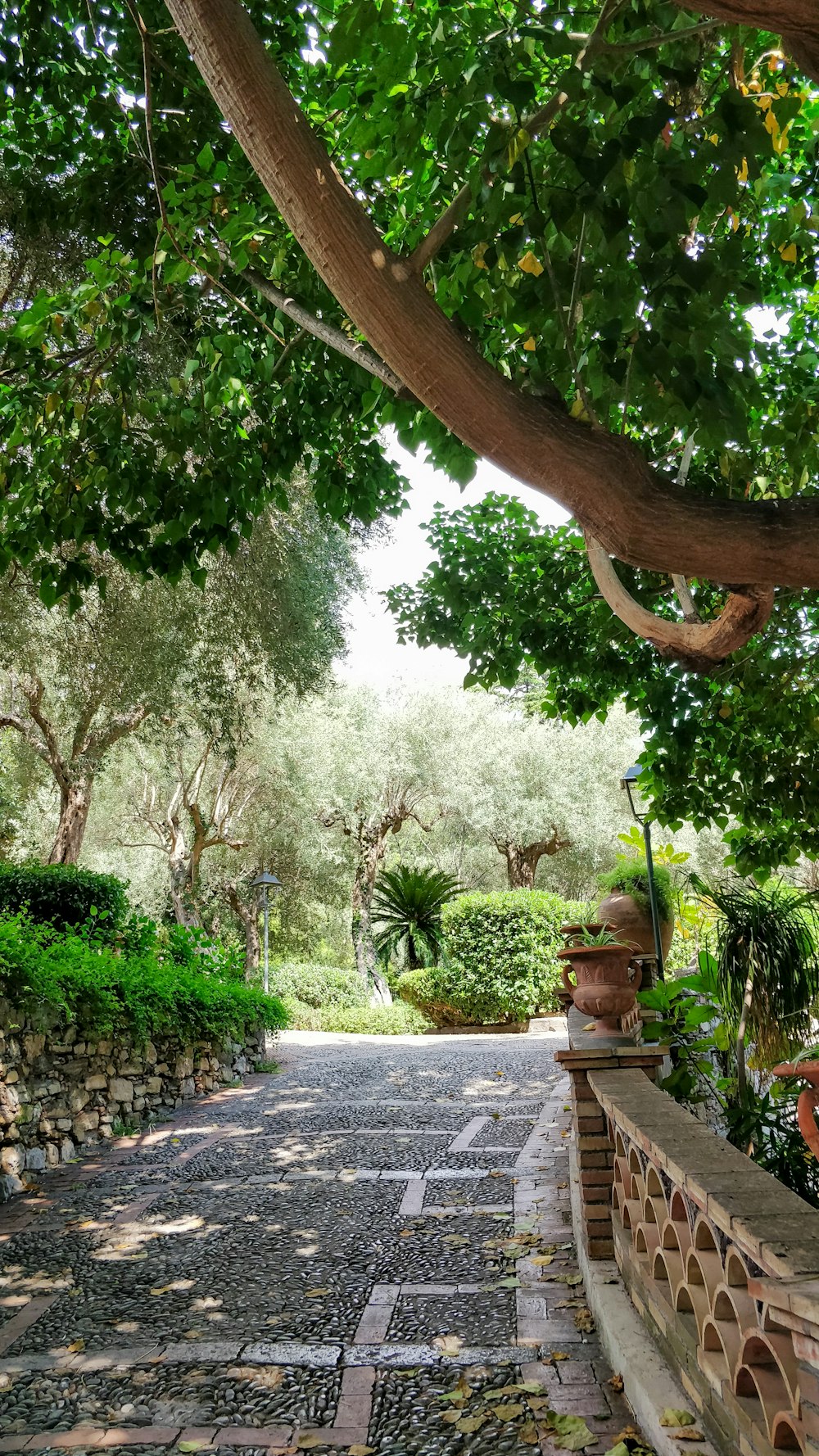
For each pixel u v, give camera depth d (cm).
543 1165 678
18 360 441
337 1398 352
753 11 165
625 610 296
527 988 1741
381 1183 658
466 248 318
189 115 450
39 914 1164
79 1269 516
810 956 589
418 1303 438
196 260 395
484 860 2827
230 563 1128
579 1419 314
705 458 538
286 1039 1661
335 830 2291
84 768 1468
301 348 472
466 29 298
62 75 470
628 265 260
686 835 2272
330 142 446
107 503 482
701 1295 249
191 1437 328
